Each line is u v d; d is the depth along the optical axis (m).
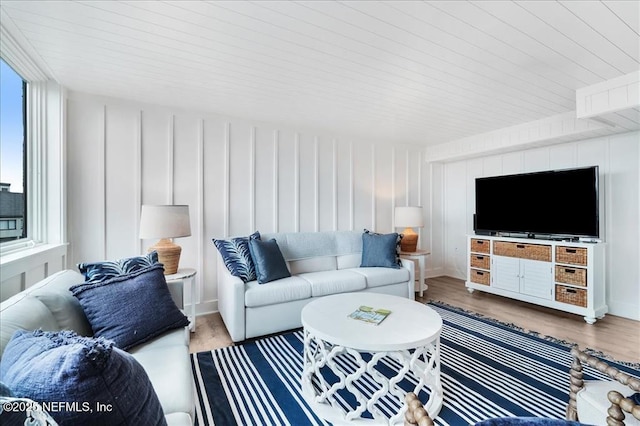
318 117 3.48
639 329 2.92
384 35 1.85
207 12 1.63
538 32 1.79
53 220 2.56
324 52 2.05
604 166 3.44
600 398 1.21
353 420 1.63
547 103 2.99
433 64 2.20
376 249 3.70
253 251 2.98
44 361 0.71
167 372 1.30
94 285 1.60
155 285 1.76
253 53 2.07
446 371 2.13
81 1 1.53
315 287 2.94
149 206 2.58
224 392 1.89
